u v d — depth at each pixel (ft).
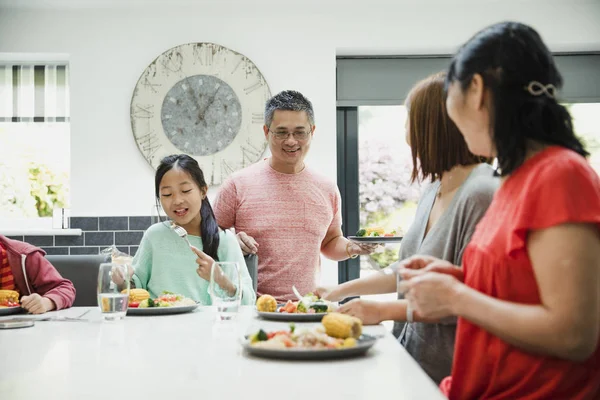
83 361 3.95
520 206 3.46
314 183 9.92
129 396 3.05
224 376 3.47
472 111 3.82
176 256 8.09
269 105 9.66
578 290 3.23
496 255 3.62
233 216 9.95
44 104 14.44
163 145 13.88
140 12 13.88
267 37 13.97
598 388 3.59
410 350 5.59
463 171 5.65
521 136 3.66
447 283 3.57
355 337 4.30
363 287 6.47
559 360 3.51
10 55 13.97
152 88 13.87
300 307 5.81
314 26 14.02
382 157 14.78
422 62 14.71
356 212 14.74
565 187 3.35
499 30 3.75
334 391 3.11
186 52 13.88
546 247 3.34
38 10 13.82
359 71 14.69
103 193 13.82
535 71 3.67
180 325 5.57
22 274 7.50
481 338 3.78
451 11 14.10
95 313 6.57
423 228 6.03
